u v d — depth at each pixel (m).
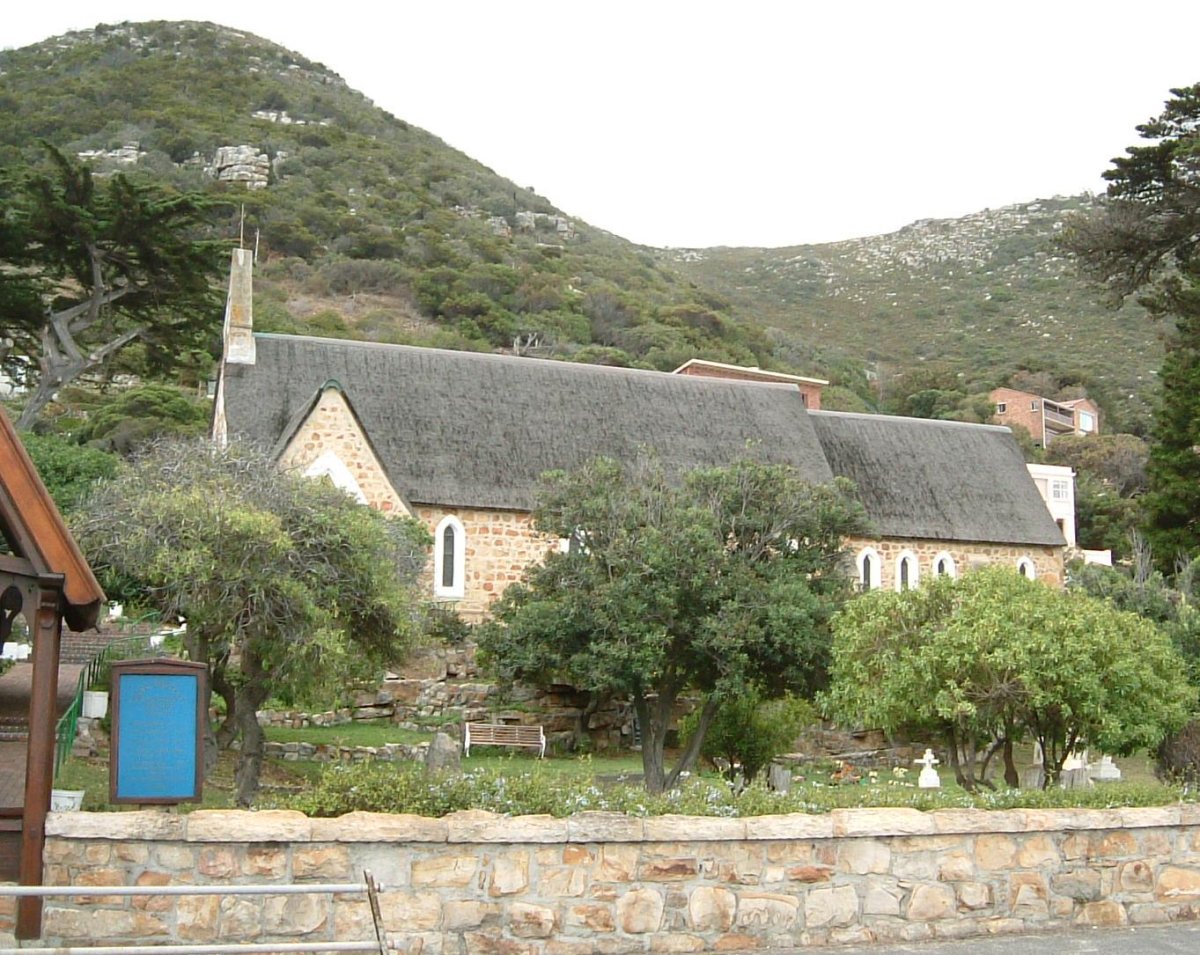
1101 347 138.25
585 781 12.62
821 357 122.81
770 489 29.19
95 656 27.25
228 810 10.84
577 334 102.00
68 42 150.38
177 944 10.25
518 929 10.76
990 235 190.88
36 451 39.41
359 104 156.88
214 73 145.50
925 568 45.84
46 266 47.91
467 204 135.62
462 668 33.62
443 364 42.75
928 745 33.03
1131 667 17.78
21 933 10.16
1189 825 12.81
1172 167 39.50
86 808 13.88
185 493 22.48
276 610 21.72
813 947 11.40
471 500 38.56
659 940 11.05
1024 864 12.19
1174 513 43.88
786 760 31.25
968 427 51.50
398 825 10.61
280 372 40.03
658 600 26.44
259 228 107.00
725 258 199.00
